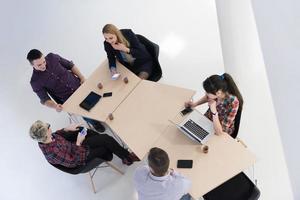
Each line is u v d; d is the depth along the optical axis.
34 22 5.42
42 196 3.86
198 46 4.64
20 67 5.00
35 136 2.96
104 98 3.63
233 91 2.97
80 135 3.45
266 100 3.11
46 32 5.27
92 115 3.52
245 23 3.32
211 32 4.71
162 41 4.79
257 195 2.85
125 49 3.72
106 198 3.75
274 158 2.98
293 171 2.15
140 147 3.16
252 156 2.92
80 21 5.27
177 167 2.96
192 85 4.32
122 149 3.68
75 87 4.00
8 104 4.66
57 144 3.11
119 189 3.78
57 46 5.09
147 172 2.58
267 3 2.09
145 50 3.89
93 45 5.00
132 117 3.40
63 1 5.54
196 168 2.93
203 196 3.00
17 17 5.53
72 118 4.43
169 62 4.58
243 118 3.33
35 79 3.80
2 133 4.41
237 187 2.96
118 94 3.62
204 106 4.09
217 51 4.53
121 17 5.16
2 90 4.82
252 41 3.27
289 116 2.00
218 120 3.03
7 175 4.07
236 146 3.00
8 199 3.89
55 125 4.40
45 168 4.06
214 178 2.85
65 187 3.89
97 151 3.42
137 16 5.12
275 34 2.01
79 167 3.24
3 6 5.64
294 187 2.21
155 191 2.56
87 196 3.79
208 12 4.91
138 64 3.97
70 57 4.93
